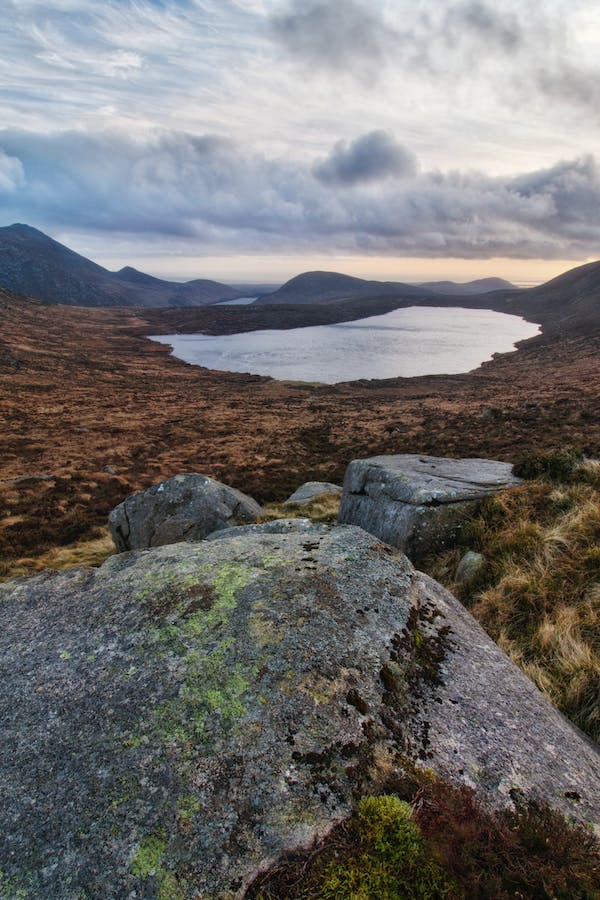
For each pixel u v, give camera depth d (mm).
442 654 3709
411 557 8023
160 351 189375
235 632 3523
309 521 6504
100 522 28328
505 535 6934
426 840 2170
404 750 2752
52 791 2539
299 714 2865
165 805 2404
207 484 17469
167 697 3037
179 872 2117
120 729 2863
